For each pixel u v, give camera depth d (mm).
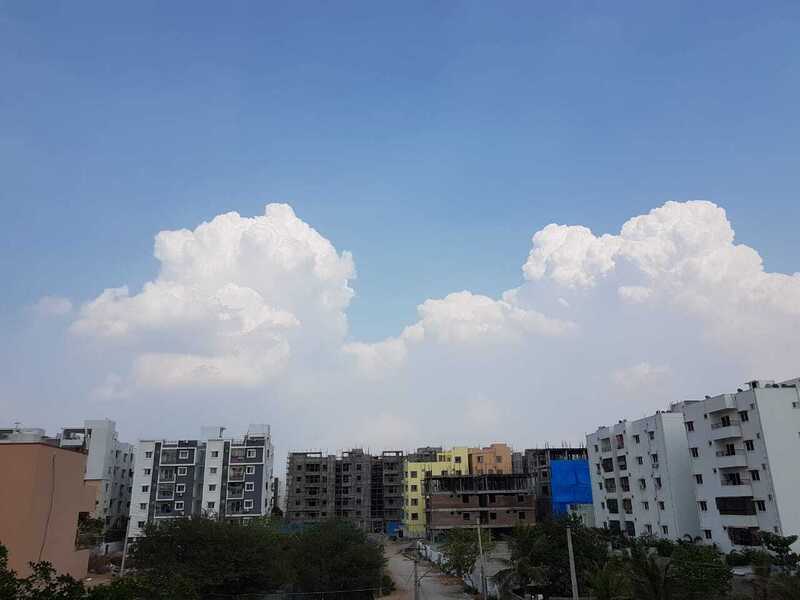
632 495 78562
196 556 48812
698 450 66312
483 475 103562
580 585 45156
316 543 55562
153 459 96250
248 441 99812
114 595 16766
